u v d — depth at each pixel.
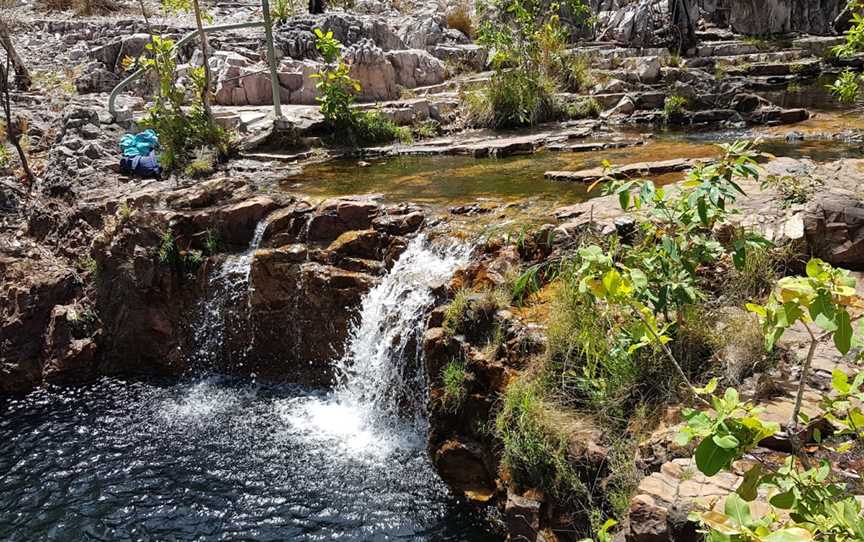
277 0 17.66
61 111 13.09
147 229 8.82
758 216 6.06
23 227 10.15
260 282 8.20
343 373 7.79
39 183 10.80
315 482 6.40
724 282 5.48
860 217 5.48
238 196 9.24
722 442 2.53
